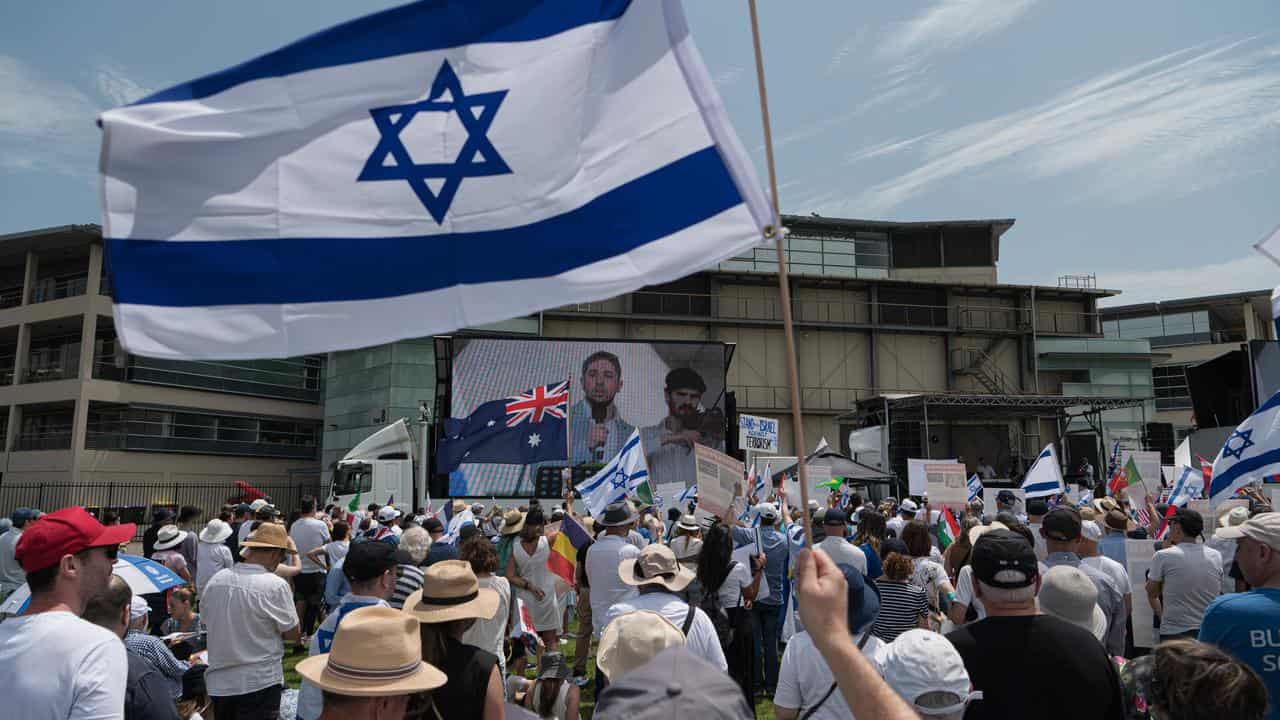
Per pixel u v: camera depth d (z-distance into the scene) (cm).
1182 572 572
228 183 316
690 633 443
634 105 316
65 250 3659
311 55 326
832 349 4112
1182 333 5119
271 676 515
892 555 542
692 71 306
